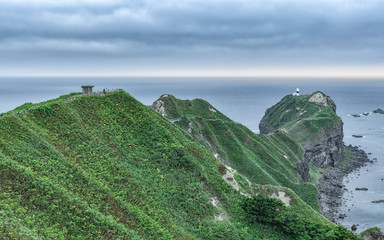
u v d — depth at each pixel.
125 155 58.09
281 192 80.81
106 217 39.69
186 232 48.94
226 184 67.31
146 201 49.66
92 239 35.41
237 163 113.75
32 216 33.38
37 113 54.00
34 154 43.12
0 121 45.66
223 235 51.66
